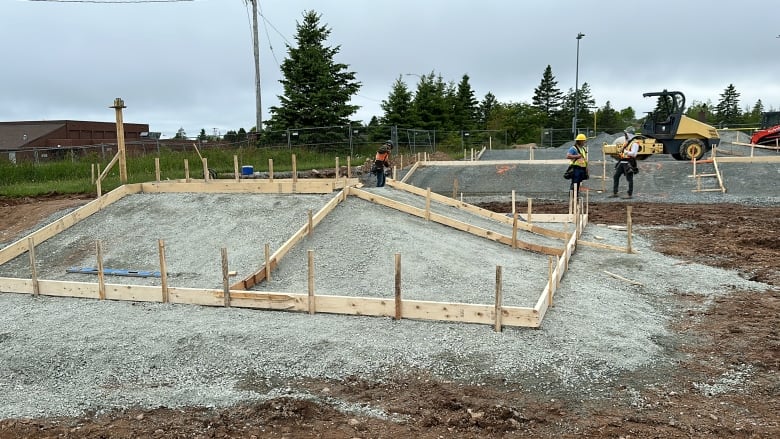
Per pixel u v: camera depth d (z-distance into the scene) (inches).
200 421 192.1
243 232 407.8
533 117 2416.3
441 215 432.8
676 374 221.5
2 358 246.5
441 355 236.2
